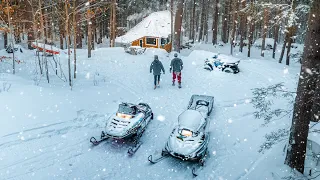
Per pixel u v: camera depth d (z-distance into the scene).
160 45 31.36
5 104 9.86
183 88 15.46
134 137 9.37
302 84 6.57
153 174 7.75
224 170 7.92
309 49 6.24
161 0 45.72
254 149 9.03
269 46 39.91
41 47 23.22
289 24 8.04
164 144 9.42
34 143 8.62
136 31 32.56
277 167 7.61
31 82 13.21
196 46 40.31
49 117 9.99
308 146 8.27
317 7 5.94
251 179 7.31
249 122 11.16
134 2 42.34
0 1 16.34
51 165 7.78
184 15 54.44
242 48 37.47
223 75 17.77
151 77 17.56
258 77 17.53
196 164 8.30
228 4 42.72
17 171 7.34
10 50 22.75
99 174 7.61
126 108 9.55
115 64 20.61
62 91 12.52
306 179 6.83
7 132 8.71
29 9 22.25
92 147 8.93
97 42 44.06
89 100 12.20
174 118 11.53
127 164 8.18
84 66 19.78
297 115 6.88
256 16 11.20
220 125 10.95
